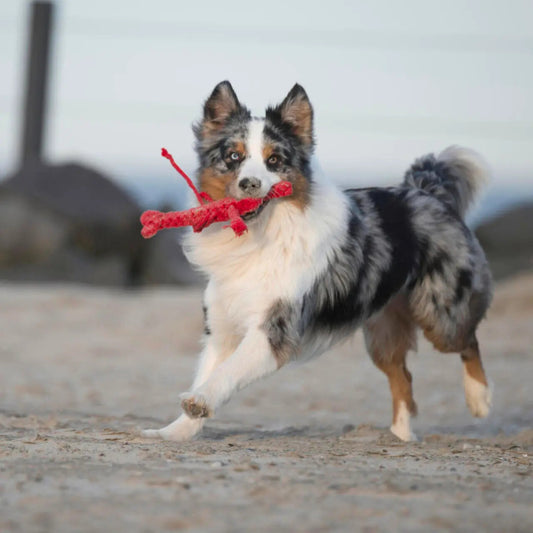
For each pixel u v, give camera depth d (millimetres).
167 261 37656
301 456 9227
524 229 37188
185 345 23438
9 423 11562
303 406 16000
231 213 9977
